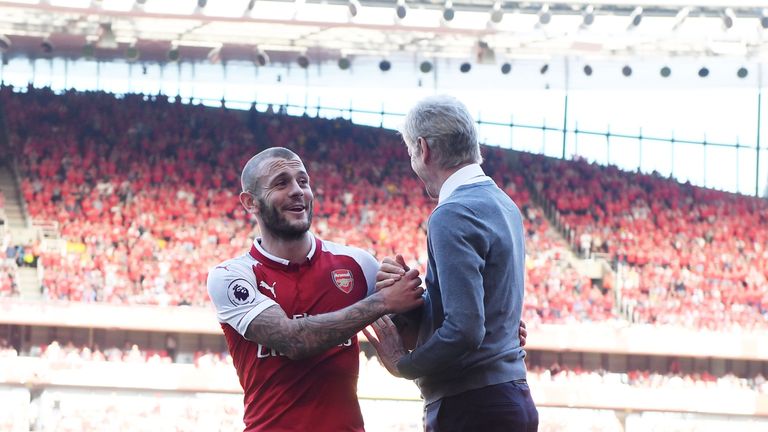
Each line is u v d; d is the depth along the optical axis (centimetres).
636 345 2239
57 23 2225
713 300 2528
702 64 2470
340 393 418
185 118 2817
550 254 2617
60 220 2383
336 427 414
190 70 2809
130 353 2080
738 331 2286
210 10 2020
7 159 2570
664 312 2431
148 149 2678
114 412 2027
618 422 2209
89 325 2069
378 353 432
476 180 405
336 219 2609
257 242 432
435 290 400
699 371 2339
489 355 394
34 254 2233
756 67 2481
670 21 2198
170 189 2558
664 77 2480
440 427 404
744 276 2638
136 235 2364
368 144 2914
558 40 2317
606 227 2762
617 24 2178
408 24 2119
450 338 373
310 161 2808
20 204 2452
